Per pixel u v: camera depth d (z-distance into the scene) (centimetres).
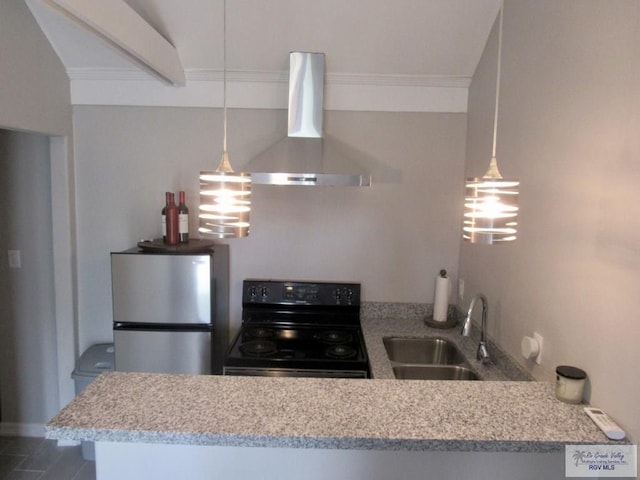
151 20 239
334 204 283
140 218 284
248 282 282
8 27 214
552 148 161
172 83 264
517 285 191
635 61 117
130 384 144
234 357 220
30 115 234
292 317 281
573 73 148
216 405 132
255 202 283
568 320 150
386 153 278
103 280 288
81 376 268
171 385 144
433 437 117
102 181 281
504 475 134
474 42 242
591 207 137
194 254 243
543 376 167
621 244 122
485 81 240
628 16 120
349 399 138
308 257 287
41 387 295
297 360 218
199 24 240
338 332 262
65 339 284
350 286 282
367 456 134
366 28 239
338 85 272
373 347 234
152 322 248
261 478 135
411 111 274
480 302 240
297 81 252
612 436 118
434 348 255
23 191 280
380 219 283
